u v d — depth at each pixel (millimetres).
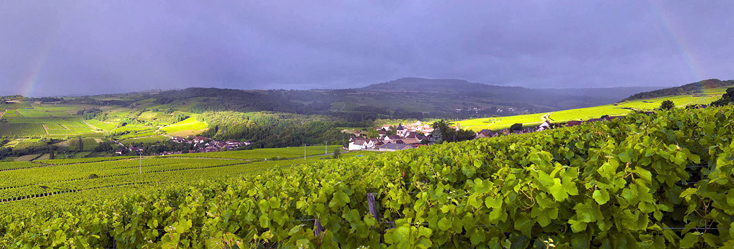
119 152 154625
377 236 3352
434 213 2957
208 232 4332
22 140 183000
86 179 79312
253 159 106938
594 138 5660
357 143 129750
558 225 2580
